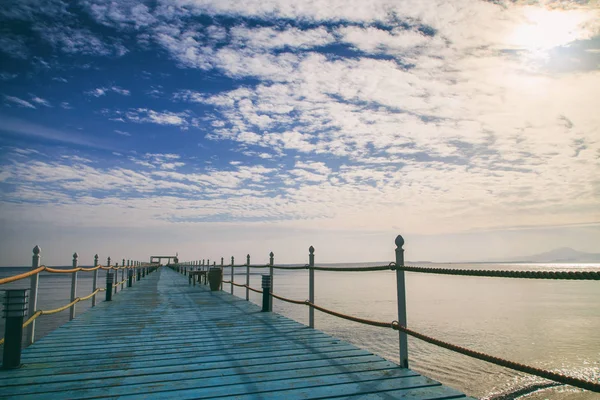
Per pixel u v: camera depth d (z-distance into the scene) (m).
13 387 3.82
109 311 9.68
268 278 9.61
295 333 6.64
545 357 11.90
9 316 4.54
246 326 7.37
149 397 3.54
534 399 8.54
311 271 7.17
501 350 12.77
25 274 4.83
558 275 2.57
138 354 5.16
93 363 4.71
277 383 3.92
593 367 10.85
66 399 3.48
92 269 9.80
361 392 3.65
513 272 2.92
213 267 16.39
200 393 3.65
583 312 22.64
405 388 3.77
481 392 8.91
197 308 10.28
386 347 12.94
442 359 11.50
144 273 31.30
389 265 4.66
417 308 23.83
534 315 21.02
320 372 4.30
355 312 21.30
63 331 6.90
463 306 25.45
